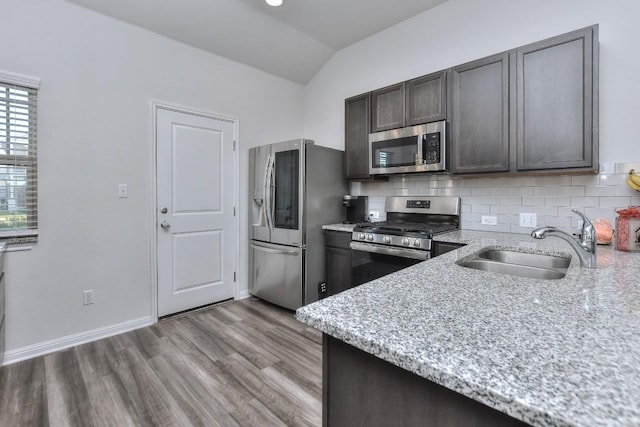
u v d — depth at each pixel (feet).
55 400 5.75
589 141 6.36
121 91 8.63
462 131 8.05
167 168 9.57
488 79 7.60
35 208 7.37
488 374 1.67
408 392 2.16
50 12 7.49
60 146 7.69
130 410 5.51
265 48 11.04
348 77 11.98
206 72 10.40
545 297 2.93
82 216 8.04
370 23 10.44
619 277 3.66
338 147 12.42
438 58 9.57
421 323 2.34
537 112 6.93
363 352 2.41
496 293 3.05
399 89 9.32
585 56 6.37
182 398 5.84
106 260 8.45
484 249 5.87
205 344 7.97
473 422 1.88
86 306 8.13
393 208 10.59
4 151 7.02
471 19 8.89
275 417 5.37
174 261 9.80
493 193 8.66
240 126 11.37
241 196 11.50
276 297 10.64
